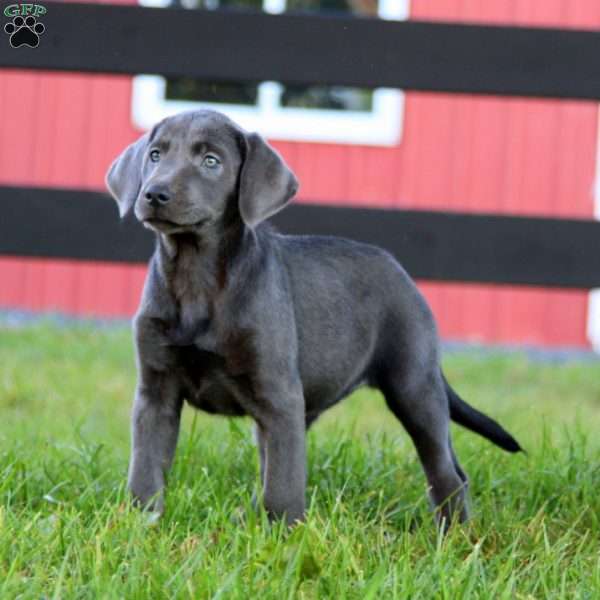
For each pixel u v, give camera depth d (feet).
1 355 44.88
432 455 24.66
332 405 24.82
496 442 25.62
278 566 18.75
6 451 25.34
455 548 21.40
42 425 32.50
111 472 24.89
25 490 23.47
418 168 66.08
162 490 22.25
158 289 22.59
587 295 66.49
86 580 18.49
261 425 22.50
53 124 65.36
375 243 37.24
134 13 35.99
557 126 65.46
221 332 22.18
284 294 23.08
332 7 65.51
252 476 24.70
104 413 36.19
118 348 47.39
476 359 50.78
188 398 23.25
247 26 36.11
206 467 24.67
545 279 37.60
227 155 22.52
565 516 24.18
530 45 36.35
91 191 37.32
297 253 24.47
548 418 37.17
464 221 37.35
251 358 22.22
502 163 65.77
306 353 23.66
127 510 20.72
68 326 53.01
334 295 24.32
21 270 66.08
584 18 64.13
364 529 21.31
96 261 37.40
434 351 25.39
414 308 25.41
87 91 65.41
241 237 22.53
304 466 22.21
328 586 18.37
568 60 36.45
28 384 38.81
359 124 66.13
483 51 36.29
